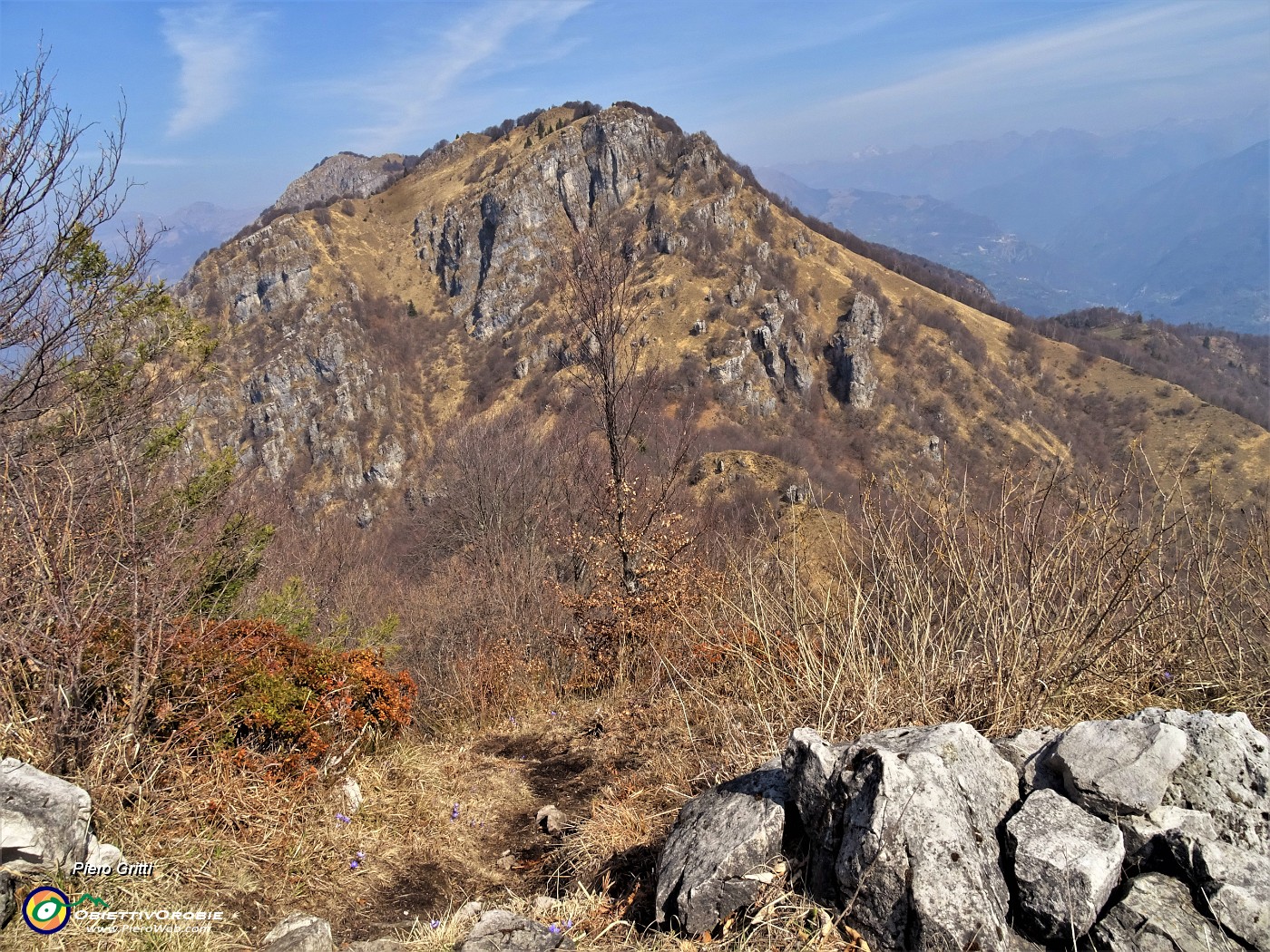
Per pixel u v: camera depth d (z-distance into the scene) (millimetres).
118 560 4035
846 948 2512
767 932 2693
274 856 3840
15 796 3057
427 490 31734
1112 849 2535
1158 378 76500
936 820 2553
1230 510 4176
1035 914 2490
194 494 6637
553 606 13125
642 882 3479
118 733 3736
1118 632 3902
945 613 4133
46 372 5602
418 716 7637
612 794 4547
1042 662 3834
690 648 5891
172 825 3688
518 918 2947
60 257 5750
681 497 10789
